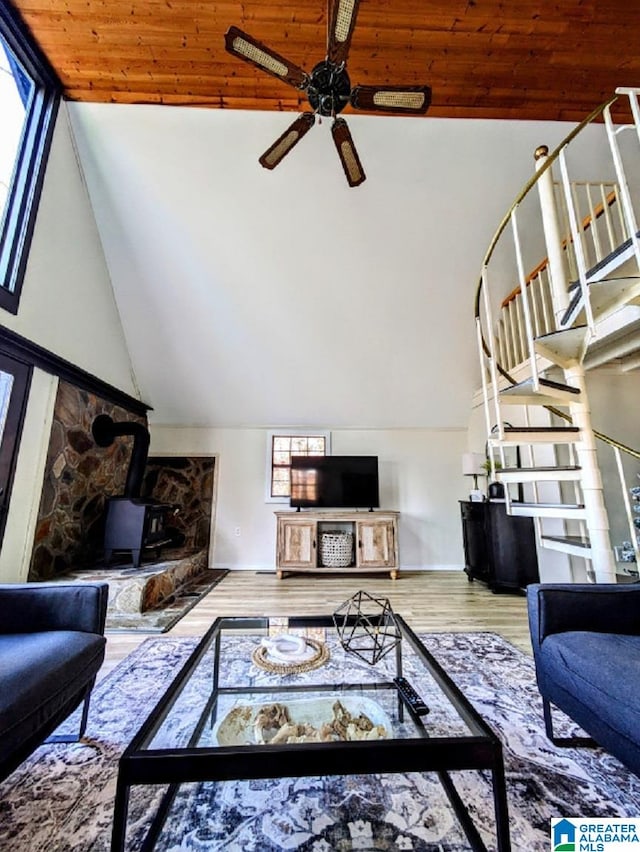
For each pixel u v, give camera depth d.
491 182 3.75
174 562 4.17
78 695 1.61
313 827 1.23
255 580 4.69
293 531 4.94
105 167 3.61
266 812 1.29
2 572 2.91
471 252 4.14
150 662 2.44
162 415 5.48
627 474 3.65
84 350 3.92
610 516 3.60
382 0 2.67
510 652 2.61
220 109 3.32
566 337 2.38
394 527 4.98
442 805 1.32
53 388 3.42
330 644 2.12
